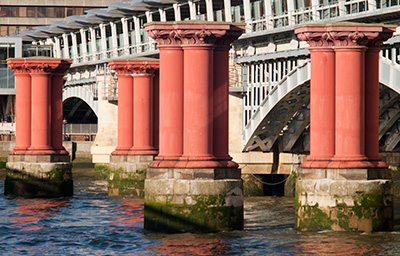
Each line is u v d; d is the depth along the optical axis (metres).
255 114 118.19
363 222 68.81
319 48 70.38
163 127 71.12
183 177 69.94
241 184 71.12
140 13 166.62
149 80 118.12
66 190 113.88
